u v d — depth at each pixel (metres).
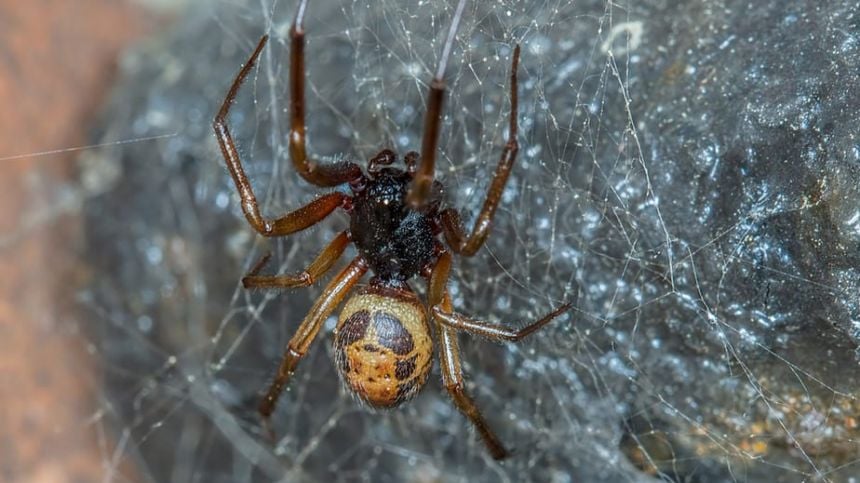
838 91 0.06
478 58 0.07
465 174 0.07
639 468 0.07
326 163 0.06
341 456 0.07
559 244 0.07
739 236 0.06
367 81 0.07
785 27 0.06
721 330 0.06
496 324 0.07
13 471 0.07
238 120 0.07
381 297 0.07
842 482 0.06
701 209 0.06
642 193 0.07
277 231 0.07
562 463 0.07
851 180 0.06
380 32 0.07
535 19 0.07
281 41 0.07
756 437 0.07
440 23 0.07
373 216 0.07
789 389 0.06
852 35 0.06
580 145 0.07
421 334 0.07
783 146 0.06
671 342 0.07
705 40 0.07
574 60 0.07
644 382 0.07
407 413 0.07
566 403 0.07
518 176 0.07
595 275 0.07
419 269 0.07
